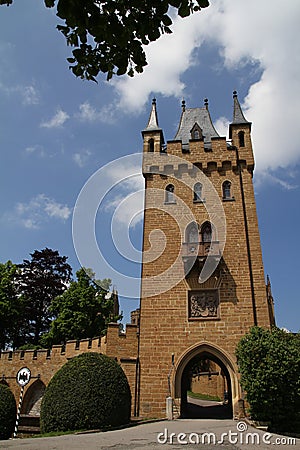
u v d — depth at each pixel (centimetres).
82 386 1686
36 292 4747
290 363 2084
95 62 651
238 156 3056
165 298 2683
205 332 2553
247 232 2811
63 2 519
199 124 3597
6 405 1780
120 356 2583
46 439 1310
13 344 4419
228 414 2706
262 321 2536
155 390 2456
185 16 575
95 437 1369
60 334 4062
